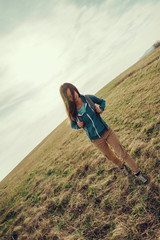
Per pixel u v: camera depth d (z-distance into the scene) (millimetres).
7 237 3309
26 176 7566
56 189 3965
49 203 3451
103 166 3490
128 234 1896
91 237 2174
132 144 3420
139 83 7500
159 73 6414
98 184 3014
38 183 5227
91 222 2369
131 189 2465
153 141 3014
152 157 2691
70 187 3641
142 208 2068
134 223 1952
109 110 7551
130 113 5082
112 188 2738
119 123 5152
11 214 4305
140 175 2344
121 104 6809
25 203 4348
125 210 2242
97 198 2768
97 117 2156
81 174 3799
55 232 2564
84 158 4555
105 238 2047
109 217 2277
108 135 2240
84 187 3273
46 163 7086
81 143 6062
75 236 2301
